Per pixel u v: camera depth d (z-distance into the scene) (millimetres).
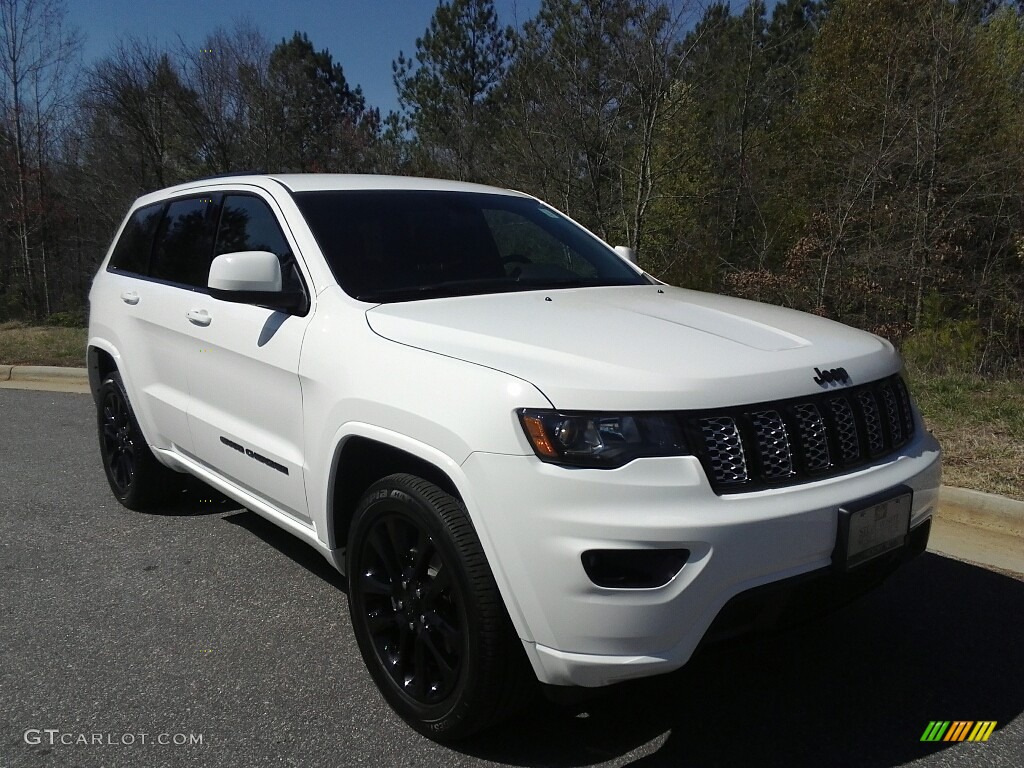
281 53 29859
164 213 4688
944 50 15477
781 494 2434
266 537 4664
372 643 2988
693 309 3209
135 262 4836
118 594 3957
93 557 4398
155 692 3119
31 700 3076
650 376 2416
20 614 3766
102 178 25500
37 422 7629
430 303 3143
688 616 2311
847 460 2645
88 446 6734
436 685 2768
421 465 2809
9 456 6449
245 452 3619
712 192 18922
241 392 3611
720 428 2414
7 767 2682
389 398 2740
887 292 15398
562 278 3762
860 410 2719
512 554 2381
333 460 3021
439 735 2744
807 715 2961
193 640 3512
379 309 3078
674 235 17547
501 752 2754
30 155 23984
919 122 15555
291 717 2957
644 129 15492
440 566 2662
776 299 15898
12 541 4641
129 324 4602
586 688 2553
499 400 2434
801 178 19312
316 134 25375
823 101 19406
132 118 24484
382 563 2959
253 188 3932
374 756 2734
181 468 4438
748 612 2422
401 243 3584
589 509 2289
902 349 10227
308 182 3854
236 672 3256
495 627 2484
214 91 24406
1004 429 5754
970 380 7246
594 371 2443
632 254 4371
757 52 21922
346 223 3582
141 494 4922
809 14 29453
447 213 3885
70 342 11414
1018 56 18422
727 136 20844
